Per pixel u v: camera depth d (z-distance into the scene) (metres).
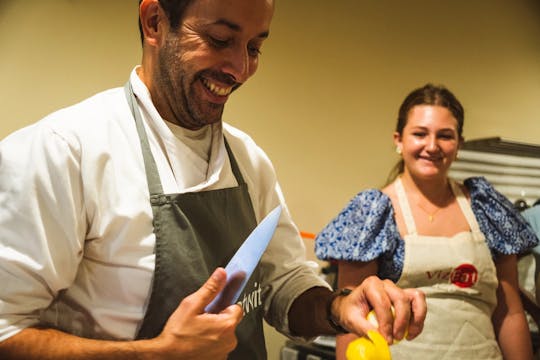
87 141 0.73
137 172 0.76
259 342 0.88
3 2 1.55
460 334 1.39
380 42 2.18
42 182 0.69
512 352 1.50
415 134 1.52
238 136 0.99
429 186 1.53
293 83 1.98
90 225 0.73
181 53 0.73
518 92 2.52
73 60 1.62
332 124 2.05
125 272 0.73
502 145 2.14
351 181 2.08
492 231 1.53
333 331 0.90
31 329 0.67
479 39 2.42
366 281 0.86
